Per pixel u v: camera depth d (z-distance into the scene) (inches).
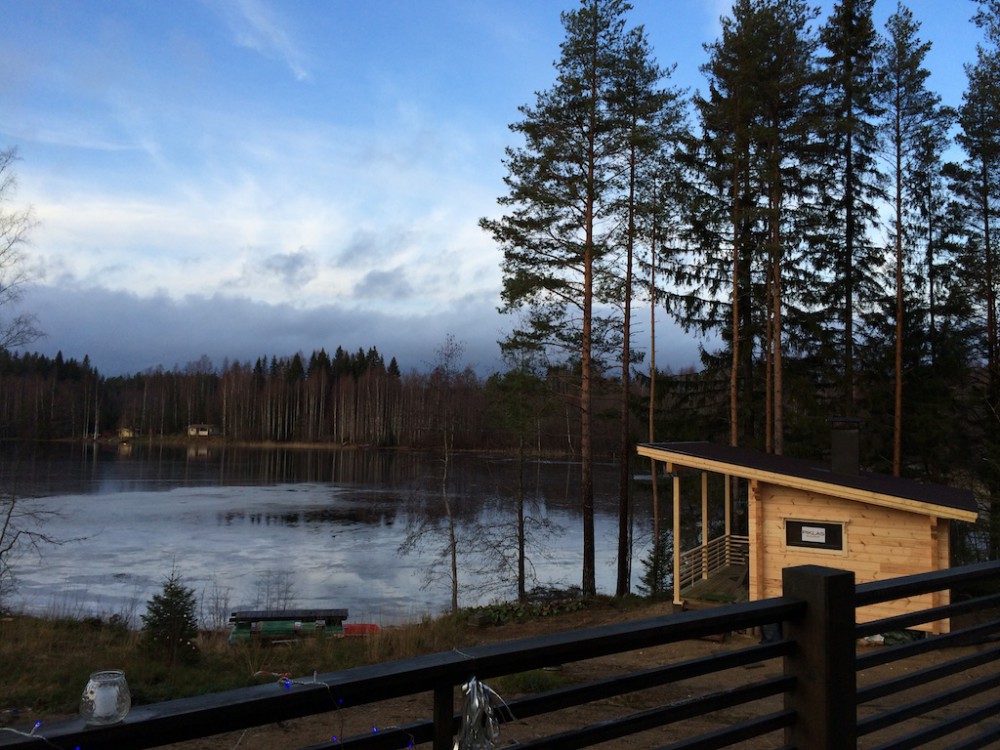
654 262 904.9
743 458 571.2
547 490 1622.8
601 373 852.0
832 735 81.1
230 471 2283.5
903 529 482.9
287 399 3954.2
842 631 82.7
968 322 977.5
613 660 419.8
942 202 983.6
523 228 816.3
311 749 53.4
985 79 903.1
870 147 916.0
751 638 471.2
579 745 67.3
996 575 111.3
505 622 655.8
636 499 1512.1
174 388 4192.9
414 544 951.6
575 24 796.0
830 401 946.1
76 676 335.6
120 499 1572.3
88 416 3944.4
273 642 507.8
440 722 59.2
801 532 508.7
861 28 919.0
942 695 105.3
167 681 343.0
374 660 420.2
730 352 935.7
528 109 803.4
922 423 877.8
